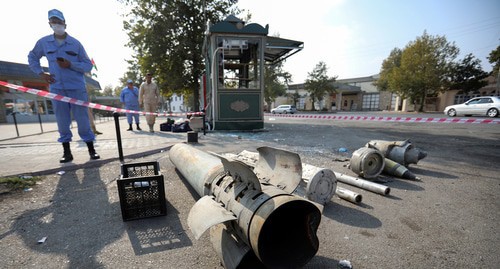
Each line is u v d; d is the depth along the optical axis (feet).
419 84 96.73
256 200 5.18
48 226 7.54
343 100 177.17
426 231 7.32
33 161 14.25
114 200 9.49
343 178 11.71
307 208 5.54
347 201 9.64
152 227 7.57
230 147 19.38
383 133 29.78
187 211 8.69
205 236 7.10
